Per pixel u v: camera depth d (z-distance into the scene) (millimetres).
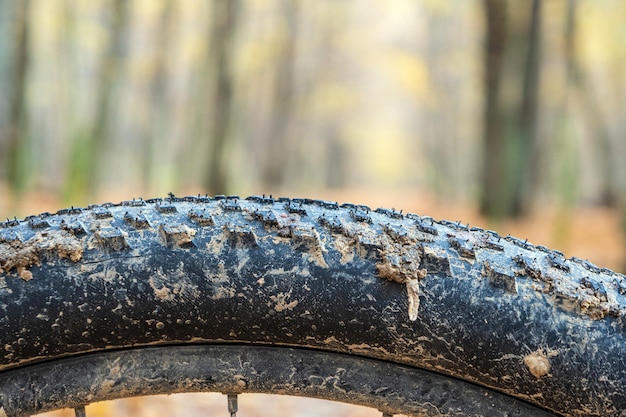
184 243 1115
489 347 1096
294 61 27797
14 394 1130
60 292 1092
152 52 23781
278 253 1113
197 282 1104
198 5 23328
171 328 1120
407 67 28266
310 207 1216
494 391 1136
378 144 45156
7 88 13320
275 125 28562
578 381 1089
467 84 30266
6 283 1088
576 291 1112
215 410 3727
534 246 1244
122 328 1111
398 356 1126
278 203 1215
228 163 19156
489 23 13648
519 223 15273
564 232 11078
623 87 19797
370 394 1149
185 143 24484
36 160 22750
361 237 1127
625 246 10648
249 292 1104
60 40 19359
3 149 13812
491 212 14297
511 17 13773
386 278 1102
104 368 1144
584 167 22000
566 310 1102
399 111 43250
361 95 34406
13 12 13008
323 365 1151
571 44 14422
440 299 1097
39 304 1088
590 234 13195
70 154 9164
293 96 28312
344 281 1104
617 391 1082
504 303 1098
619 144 20625
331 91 29828
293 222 1144
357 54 31484
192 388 1162
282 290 1104
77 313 1096
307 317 1109
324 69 30547
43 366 1140
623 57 18641
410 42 31391
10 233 1126
